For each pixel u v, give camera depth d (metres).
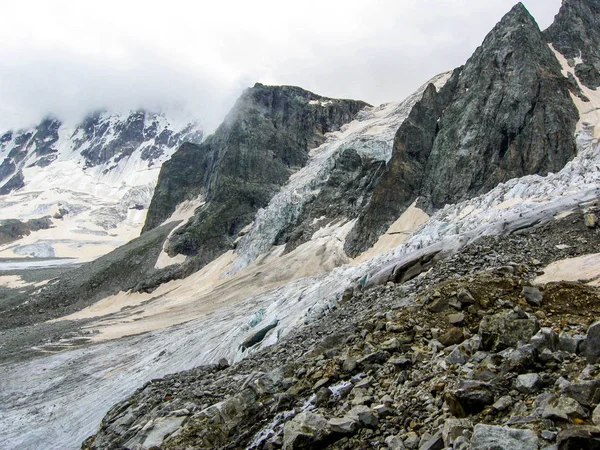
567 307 15.05
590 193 30.62
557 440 8.28
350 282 37.75
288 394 15.41
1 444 42.97
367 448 11.10
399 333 16.53
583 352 11.22
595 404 9.12
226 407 16.05
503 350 12.79
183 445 15.08
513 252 24.31
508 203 49.34
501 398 10.45
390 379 13.92
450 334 15.09
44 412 48.91
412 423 11.23
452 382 12.01
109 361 61.56
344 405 13.30
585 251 22.27
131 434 18.30
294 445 11.88
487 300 16.62
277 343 26.27
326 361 16.72
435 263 27.83
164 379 25.72
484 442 8.70
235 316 62.88
